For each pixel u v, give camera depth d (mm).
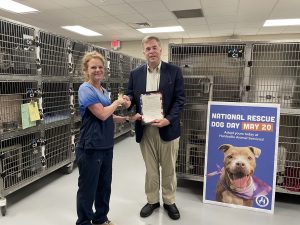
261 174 2482
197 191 2969
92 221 2152
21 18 6582
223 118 2600
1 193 2379
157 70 2223
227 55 2730
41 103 2861
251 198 2506
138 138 2320
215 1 5137
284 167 2688
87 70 1930
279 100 2693
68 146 3467
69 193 2875
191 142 2930
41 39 2893
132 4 5387
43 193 2869
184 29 7914
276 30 7988
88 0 5141
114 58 4977
